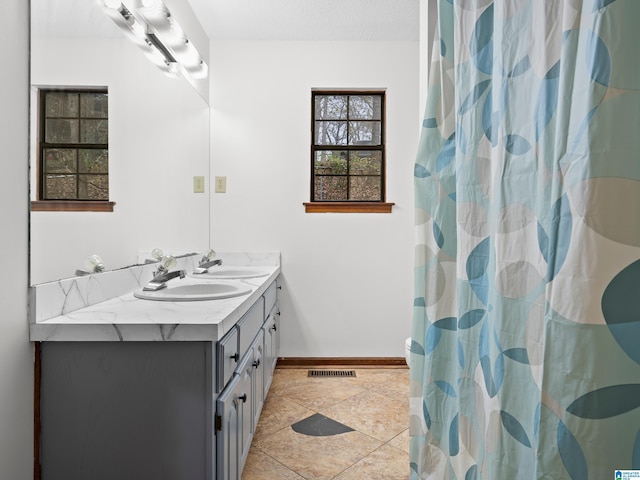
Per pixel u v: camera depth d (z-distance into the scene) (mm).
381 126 3184
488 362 969
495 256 893
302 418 2266
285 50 3088
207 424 1194
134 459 1194
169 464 1194
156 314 1318
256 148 3088
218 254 3068
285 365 3113
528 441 795
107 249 1630
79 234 1441
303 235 3107
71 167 1398
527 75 837
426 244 1302
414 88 3102
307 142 3100
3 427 1081
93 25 1525
